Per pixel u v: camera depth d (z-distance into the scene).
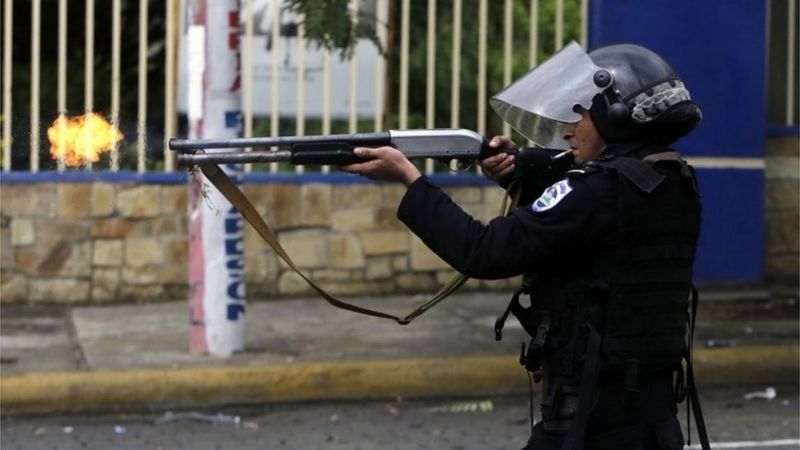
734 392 11.33
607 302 4.23
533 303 4.42
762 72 15.34
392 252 14.74
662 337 4.29
